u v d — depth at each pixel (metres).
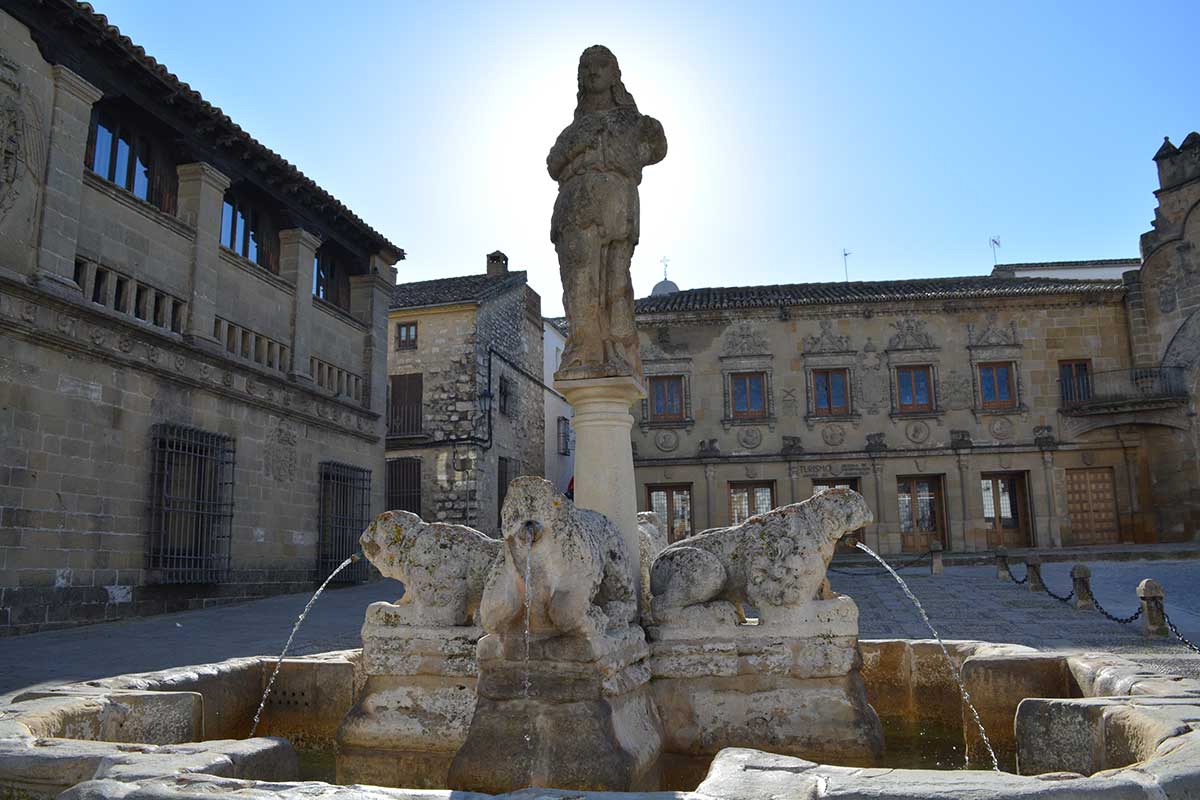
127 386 15.23
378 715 4.88
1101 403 29.91
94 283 14.88
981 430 31.06
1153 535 29.97
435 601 4.99
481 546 5.10
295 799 2.54
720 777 2.70
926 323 31.83
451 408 30.19
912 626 13.12
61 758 3.01
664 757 4.61
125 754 3.05
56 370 13.73
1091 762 3.66
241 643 11.80
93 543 14.27
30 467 13.16
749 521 5.10
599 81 5.89
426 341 30.86
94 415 14.45
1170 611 14.58
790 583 4.81
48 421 13.52
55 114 13.94
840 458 31.09
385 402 25.23
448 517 29.55
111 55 15.05
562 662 3.94
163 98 16.44
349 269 24.83
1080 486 30.64
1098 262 41.41
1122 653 10.06
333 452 22.33
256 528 18.83
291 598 18.98
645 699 4.57
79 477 14.05
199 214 17.56
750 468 31.38
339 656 5.95
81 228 14.64
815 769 2.75
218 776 2.95
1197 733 2.96
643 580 5.41
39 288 13.31
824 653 4.71
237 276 18.92
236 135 18.14
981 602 16.53
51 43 13.87
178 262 17.09
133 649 11.17
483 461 30.48
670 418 32.03
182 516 16.56
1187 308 30.00
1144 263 31.08
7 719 3.59
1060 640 11.34
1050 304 31.59
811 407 31.58
